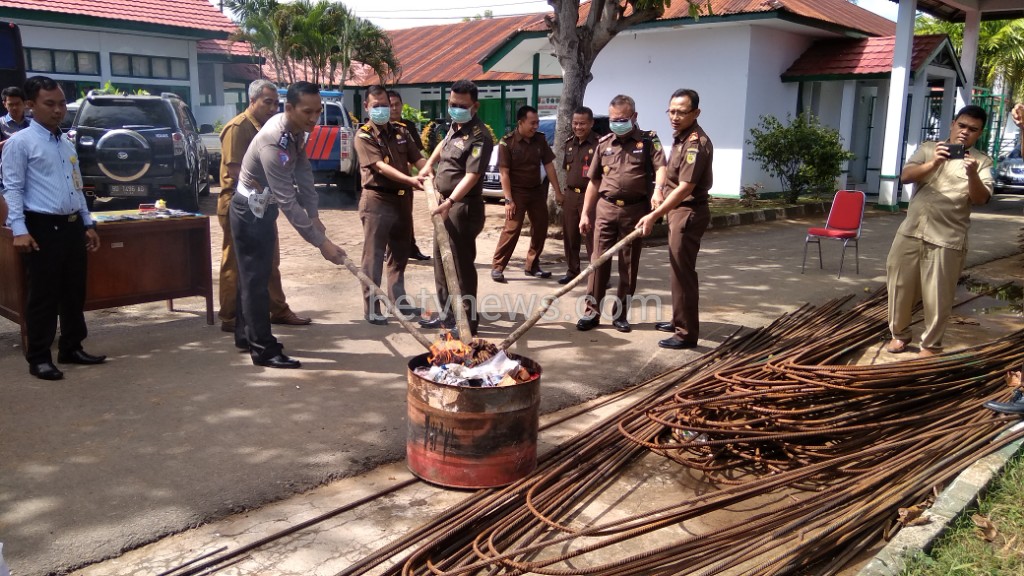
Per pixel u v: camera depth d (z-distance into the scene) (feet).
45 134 15.05
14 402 14.21
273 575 9.48
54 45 56.13
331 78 76.33
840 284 27.09
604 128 41.09
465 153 18.30
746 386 13.89
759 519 10.36
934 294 17.71
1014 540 9.55
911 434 12.77
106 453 12.29
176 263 19.51
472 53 88.63
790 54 52.39
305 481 11.75
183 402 14.53
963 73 57.41
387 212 19.85
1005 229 42.65
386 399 15.11
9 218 14.48
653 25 49.26
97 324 19.94
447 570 9.44
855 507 10.54
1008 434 11.90
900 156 50.03
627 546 10.44
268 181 14.90
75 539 9.87
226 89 83.46
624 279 20.36
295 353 17.78
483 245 33.81
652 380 16.96
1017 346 16.42
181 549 9.93
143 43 61.31
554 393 15.85
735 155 50.31
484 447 11.52
